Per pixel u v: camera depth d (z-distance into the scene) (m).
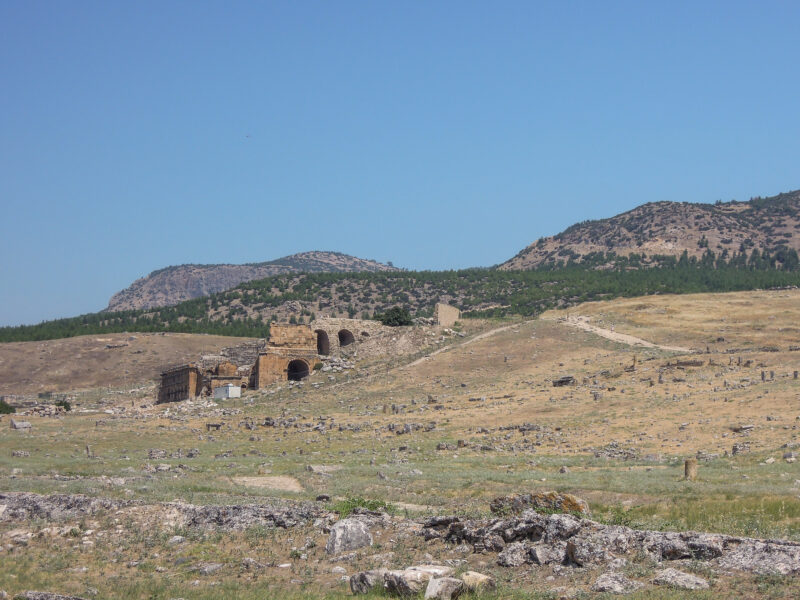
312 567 30.92
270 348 133.75
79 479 59.75
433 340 145.00
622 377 107.06
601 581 25.44
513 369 122.88
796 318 155.50
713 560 25.88
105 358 193.50
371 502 39.22
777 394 84.94
